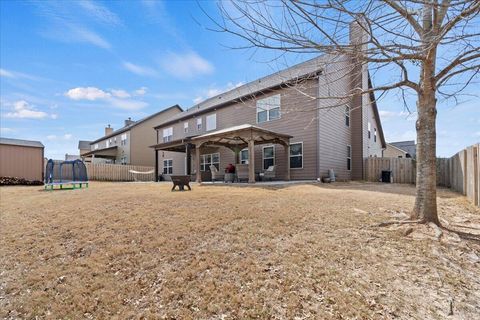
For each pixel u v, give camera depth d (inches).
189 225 179.2
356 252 134.5
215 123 705.6
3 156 575.5
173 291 108.7
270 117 562.9
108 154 1118.4
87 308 100.4
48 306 103.0
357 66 142.8
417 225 164.2
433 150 169.6
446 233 153.3
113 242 158.2
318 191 339.9
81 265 133.6
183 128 826.8
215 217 195.8
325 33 115.9
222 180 621.3
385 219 186.5
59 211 235.3
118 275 123.3
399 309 92.2
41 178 617.9
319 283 108.8
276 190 351.3
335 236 156.4
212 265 126.3
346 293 101.7
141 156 1032.2
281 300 99.5
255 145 598.2
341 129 583.5
